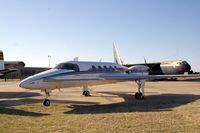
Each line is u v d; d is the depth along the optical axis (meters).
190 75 20.88
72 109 15.03
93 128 9.54
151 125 9.87
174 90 28.98
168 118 11.21
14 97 22.86
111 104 17.45
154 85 38.78
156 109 14.25
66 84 18.19
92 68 20.12
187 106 15.12
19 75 86.75
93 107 15.88
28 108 15.45
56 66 18.28
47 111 14.29
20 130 9.38
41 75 16.58
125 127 9.60
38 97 22.67
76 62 19.33
